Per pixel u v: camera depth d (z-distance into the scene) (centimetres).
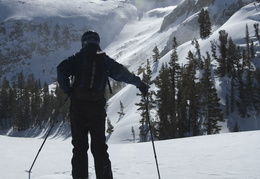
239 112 5994
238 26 9100
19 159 529
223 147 704
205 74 5578
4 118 13938
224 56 7175
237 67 6869
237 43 8238
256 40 8056
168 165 526
